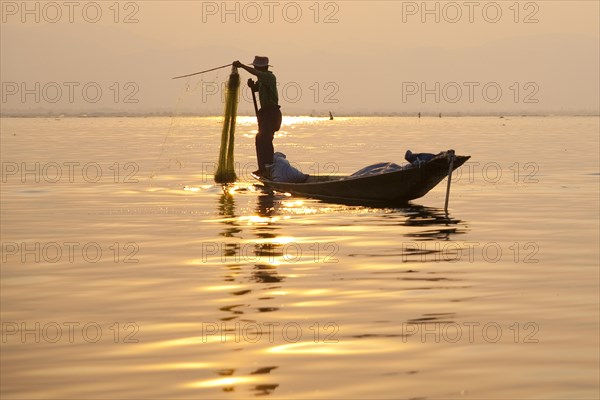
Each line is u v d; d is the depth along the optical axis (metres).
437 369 13.28
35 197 39.38
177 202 36.72
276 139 112.44
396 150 81.25
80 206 35.53
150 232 27.89
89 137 120.62
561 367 13.38
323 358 13.83
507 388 12.39
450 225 29.73
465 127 191.38
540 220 31.27
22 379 12.88
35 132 145.12
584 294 18.62
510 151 80.75
